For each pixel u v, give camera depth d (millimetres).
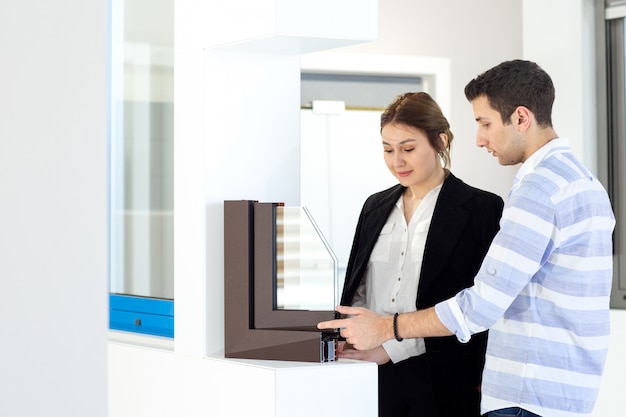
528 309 1908
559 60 3691
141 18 2539
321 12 1818
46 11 1038
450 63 4379
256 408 1768
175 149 2018
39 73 1033
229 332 1906
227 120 1981
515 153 2057
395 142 2357
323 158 4141
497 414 1938
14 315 1017
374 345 1907
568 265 1876
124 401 2141
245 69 2010
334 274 1863
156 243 2486
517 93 2014
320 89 4180
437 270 2264
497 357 1948
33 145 1029
